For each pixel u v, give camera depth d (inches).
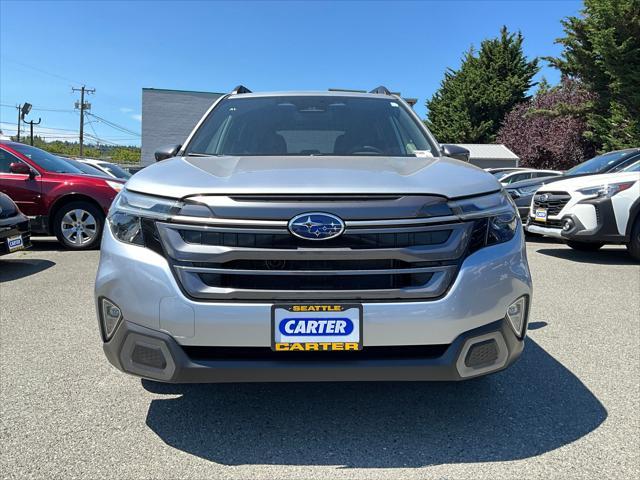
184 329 86.0
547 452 91.1
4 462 87.6
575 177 291.9
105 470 85.6
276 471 85.6
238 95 157.6
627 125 913.5
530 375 125.6
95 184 322.3
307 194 86.6
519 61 1770.4
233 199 87.0
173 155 133.4
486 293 88.7
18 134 2123.5
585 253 315.6
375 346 86.6
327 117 142.1
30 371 127.9
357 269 85.4
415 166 106.3
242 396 114.0
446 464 87.5
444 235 88.1
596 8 885.8
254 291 85.2
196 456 90.0
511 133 1398.9
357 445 93.7
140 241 90.6
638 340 151.7
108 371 128.2
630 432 98.0
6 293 207.8
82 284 224.7
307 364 85.7
